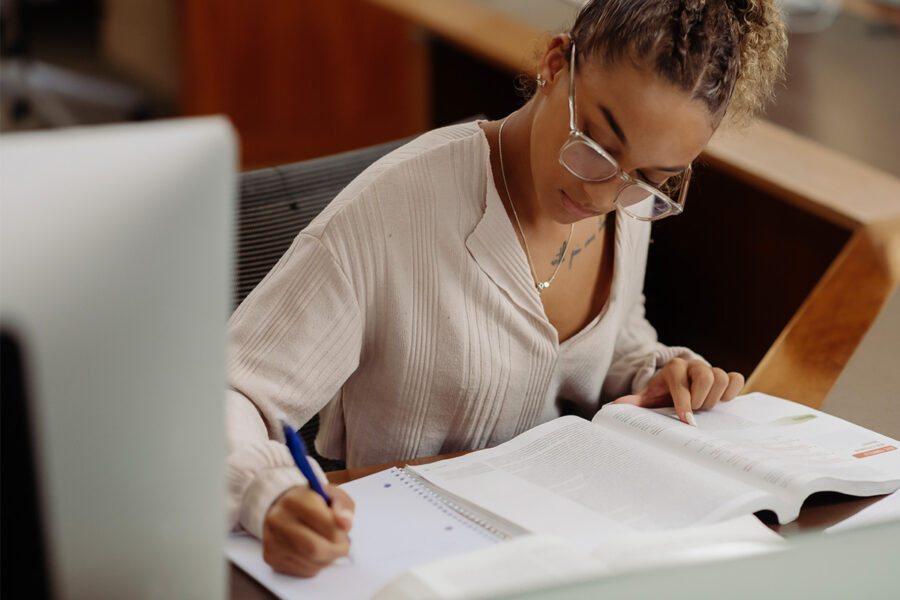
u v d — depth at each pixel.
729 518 1.02
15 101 4.10
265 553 0.96
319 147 4.47
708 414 1.31
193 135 0.65
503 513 1.04
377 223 1.28
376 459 1.42
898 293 1.70
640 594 0.76
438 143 1.33
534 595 0.76
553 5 3.30
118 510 0.69
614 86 1.09
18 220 0.60
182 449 0.70
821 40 2.88
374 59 4.39
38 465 0.60
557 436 1.22
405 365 1.34
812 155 2.19
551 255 1.38
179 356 0.67
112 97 4.22
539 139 1.20
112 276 0.63
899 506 1.13
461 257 1.31
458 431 1.41
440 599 0.83
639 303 1.63
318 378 1.25
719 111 1.12
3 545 0.59
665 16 1.07
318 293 1.25
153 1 4.20
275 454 1.06
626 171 1.14
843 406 1.38
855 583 0.78
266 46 4.23
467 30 3.03
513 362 1.37
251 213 1.61
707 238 2.27
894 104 2.52
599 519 1.02
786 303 2.13
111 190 0.62
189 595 0.75
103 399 0.65
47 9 4.09
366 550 1.00
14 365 0.58
